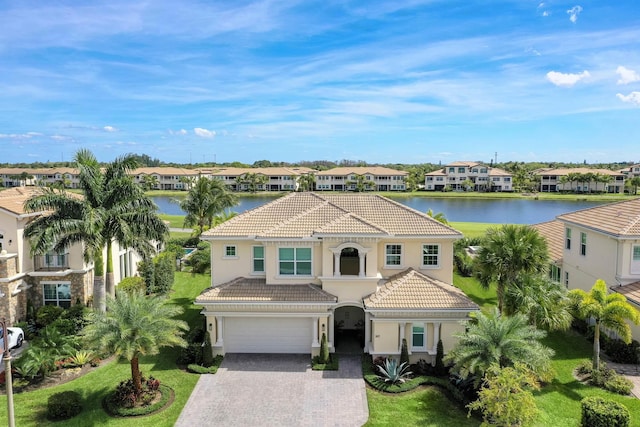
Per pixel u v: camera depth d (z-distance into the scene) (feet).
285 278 89.66
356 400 71.67
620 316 73.77
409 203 426.51
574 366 82.43
